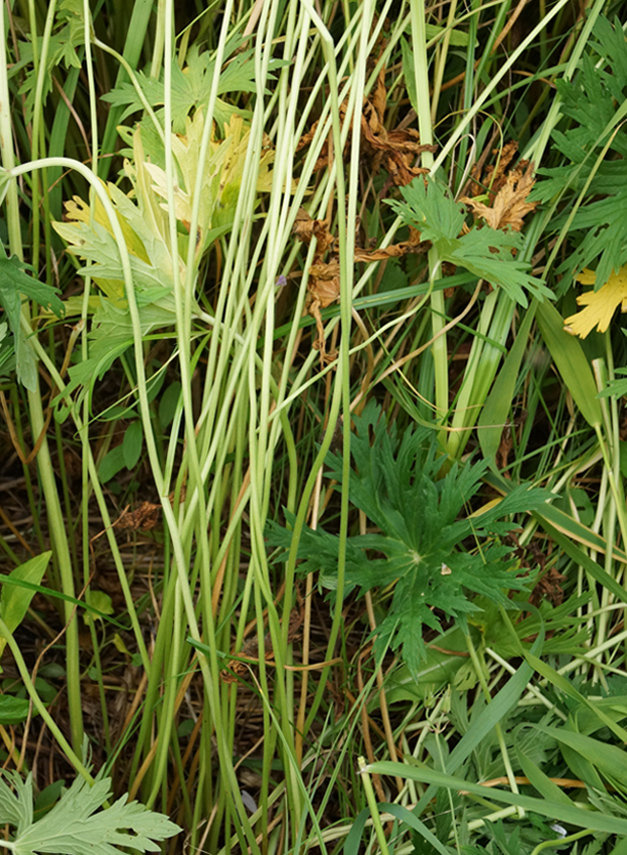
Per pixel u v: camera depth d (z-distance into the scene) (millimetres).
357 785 643
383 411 699
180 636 589
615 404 667
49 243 636
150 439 559
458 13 675
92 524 766
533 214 636
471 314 709
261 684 587
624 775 598
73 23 590
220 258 643
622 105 587
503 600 595
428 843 602
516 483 679
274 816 676
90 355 591
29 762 686
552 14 613
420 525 631
